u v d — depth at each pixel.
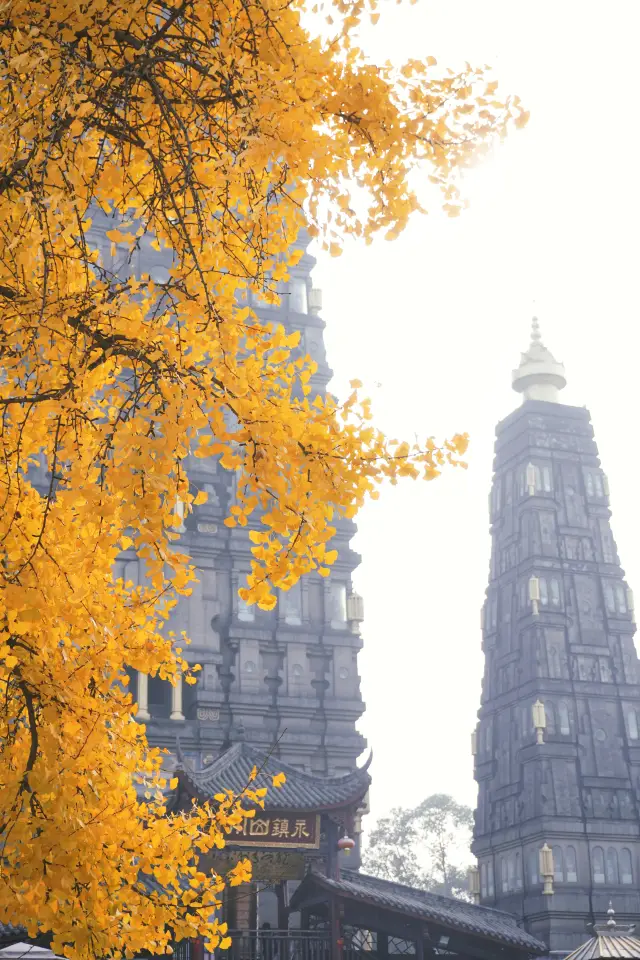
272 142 7.37
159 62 8.12
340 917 32.28
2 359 7.07
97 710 8.45
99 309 7.34
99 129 8.04
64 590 7.66
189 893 9.27
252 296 53.91
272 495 7.30
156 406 7.42
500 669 76.56
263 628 49.28
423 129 8.06
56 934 8.02
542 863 66.19
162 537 6.79
